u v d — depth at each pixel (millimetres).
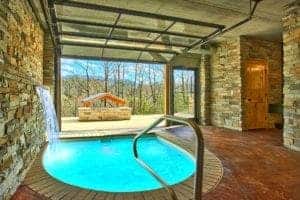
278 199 2926
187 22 5773
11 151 3035
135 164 5910
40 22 5949
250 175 3775
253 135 7398
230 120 8695
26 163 3889
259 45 8609
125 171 5438
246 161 4562
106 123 10250
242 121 8203
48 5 4250
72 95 20844
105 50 8141
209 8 5648
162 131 8078
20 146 3521
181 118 1640
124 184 4645
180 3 5371
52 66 7141
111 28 6285
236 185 3361
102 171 5414
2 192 2662
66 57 8094
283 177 3699
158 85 22156
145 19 6137
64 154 6461
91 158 6352
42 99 5832
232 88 8555
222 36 8289
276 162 4508
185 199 2922
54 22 5074
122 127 8969
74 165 5758
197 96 9961
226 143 6219
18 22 3648
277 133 7766
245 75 8281
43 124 5898
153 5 5488
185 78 19406
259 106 8594
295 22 5355
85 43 7332
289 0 5254
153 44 7629
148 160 6109
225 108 8922
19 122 3498
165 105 9273
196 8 5656
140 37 7223
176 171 5258
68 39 7098
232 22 6625
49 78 7113
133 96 21938
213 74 9547
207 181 3490
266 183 3445
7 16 2967
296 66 5359
